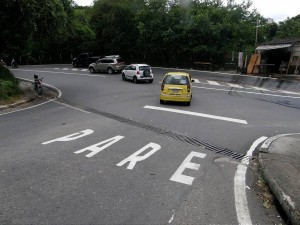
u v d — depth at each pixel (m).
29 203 5.01
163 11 35.88
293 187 5.52
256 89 21.45
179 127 10.89
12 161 6.94
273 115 13.51
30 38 19.09
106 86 22.25
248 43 36.81
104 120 11.64
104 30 40.44
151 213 4.78
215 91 20.62
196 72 31.73
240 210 4.96
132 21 38.62
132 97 17.58
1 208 4.84
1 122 11.14
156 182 5.96
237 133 10.32
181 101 15.27
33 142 8.50
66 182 5.85
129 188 5.66
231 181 6.16
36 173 6.26
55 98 17.36
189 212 4.85
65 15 18.28
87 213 4.73
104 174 6.29
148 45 37.25
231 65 33.91
